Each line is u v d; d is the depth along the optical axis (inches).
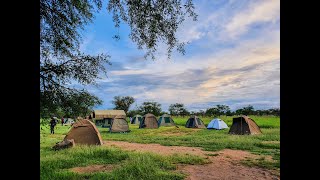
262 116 2269.9
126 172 279.9
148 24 227.5
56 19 213.6
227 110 2711.6
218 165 340.8
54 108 229.0
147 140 677.3
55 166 322.0
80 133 554.3
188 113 3063.5
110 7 227.8
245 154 434.3
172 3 216.7
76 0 216.4
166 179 264.2
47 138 754.8
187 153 428.5
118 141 679.7
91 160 364.2
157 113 3080.7
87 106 241.1
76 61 234.2
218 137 711.1
